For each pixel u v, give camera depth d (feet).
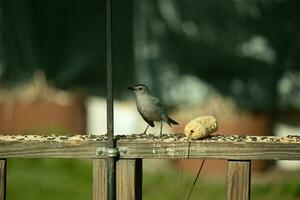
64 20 59.26
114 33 58.75
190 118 56.75
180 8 57.82
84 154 17.39
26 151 17.53
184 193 48.55
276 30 58.39
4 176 17.52
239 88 58.13
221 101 57.82
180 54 57.93
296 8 58.23
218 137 18.20
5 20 58.95
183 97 57.82
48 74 59.36
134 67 58.65
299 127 59.62
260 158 17.02
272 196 48.01
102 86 59.62
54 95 59.11
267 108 58.29
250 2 58.03
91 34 59.26
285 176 54.75
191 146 17.26
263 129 57.88
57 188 46.68
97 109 59.77
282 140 17.69
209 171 54.54
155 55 58.03
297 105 59.21
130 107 59.21
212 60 57.88
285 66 58.75
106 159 17.28
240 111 57.62
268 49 58.59
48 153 17.52
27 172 48.29
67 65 59.36
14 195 45.70
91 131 59.72
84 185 47.65
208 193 48.03
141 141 17.33
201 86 57.93
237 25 58.08
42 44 59.36
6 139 17.90
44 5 59.21
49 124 58.03
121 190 17.24
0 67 59.21
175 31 57.93
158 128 58.49
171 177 51.37
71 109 58.80
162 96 57.93
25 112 58.75
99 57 59.26
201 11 57.82
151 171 53.67
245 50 58.23
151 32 57.93
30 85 59.26
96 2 59.16
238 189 17.02
